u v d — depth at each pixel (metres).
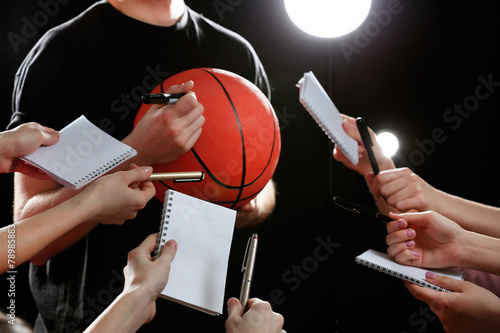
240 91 1.31
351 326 2.06
